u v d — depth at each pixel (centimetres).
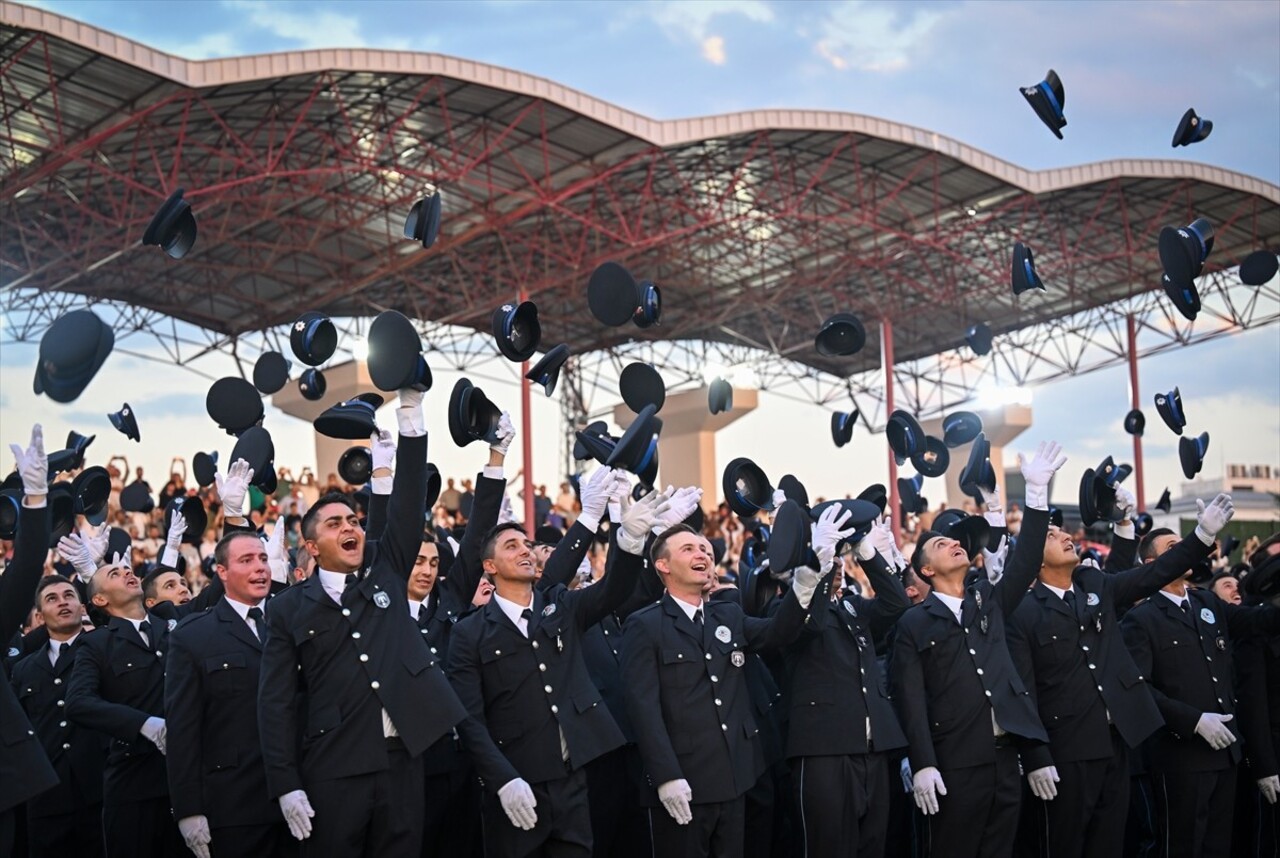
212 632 716
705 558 757
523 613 733
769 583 858
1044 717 820
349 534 670
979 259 3750
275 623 657
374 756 641
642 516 715
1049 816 818
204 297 3909
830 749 754
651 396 820
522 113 2675
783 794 830
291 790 629
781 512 727
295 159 2950
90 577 832
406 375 645
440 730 651
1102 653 830
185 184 2952
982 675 786
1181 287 806
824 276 3828
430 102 2698
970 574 916
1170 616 885
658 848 723
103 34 2280
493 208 3170
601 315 771
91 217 3183
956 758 779
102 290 3759
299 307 3934
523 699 711
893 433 854
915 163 3088
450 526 2683
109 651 793
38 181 2531
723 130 2839
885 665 855
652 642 739
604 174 2902
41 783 635
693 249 3609
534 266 3778
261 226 3412
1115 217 3422
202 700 704
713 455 4256
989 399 4119
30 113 2516
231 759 700
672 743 729
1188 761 859
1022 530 812
